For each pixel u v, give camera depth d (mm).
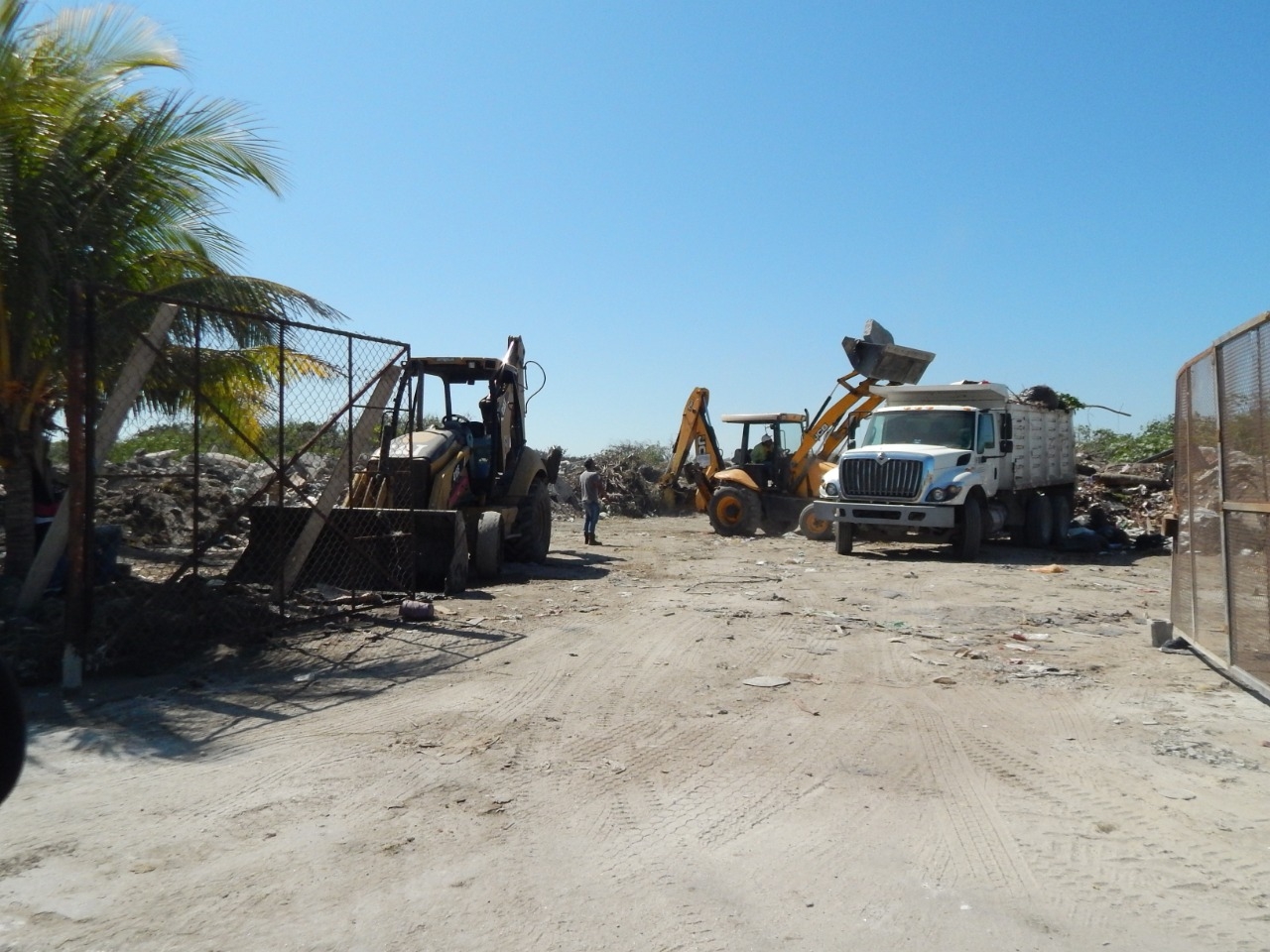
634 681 7898
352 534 11273
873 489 17609
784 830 4977
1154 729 6684
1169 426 32031
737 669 8359
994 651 9281
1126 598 13000
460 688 7609
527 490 15234
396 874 4465
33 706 7047
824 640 9672
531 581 13664
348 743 6277
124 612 8289
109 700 7199
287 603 10070
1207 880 4434
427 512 11969
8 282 9656
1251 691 7512
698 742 6379
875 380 21797
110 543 10680
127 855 4645
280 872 4477
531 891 4312
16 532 10305
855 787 5578
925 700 7430
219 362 11797
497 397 14852
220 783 5566
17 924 4000
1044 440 20906
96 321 8328
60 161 9672
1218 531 7992
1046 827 5020
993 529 18375
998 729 6695
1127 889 4348
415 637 9398
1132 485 25641
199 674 7922
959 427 18094
